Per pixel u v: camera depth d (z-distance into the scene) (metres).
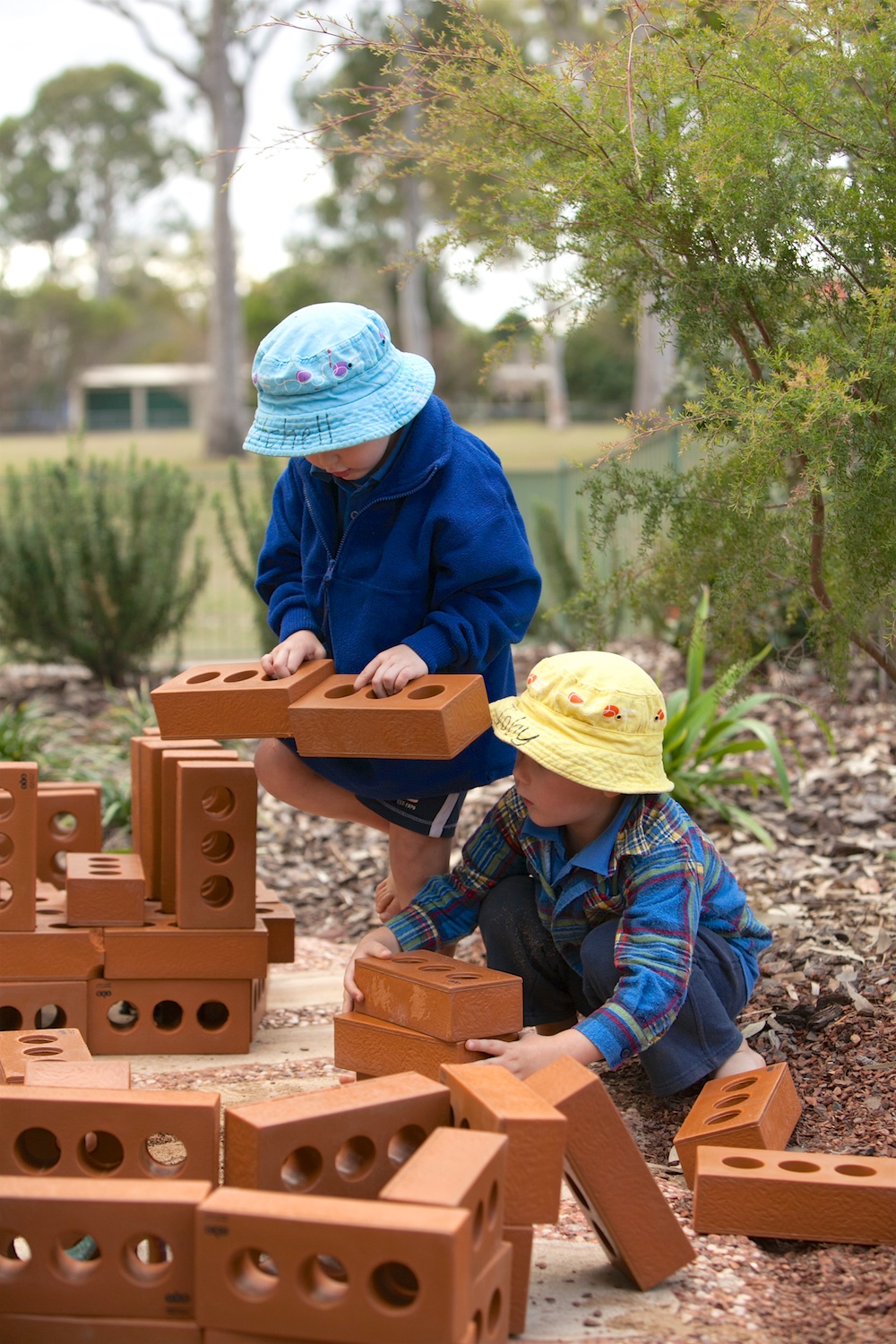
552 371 44.34
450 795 2.80
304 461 2.72
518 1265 1.65
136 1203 1.51
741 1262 1.92
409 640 2.46
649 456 7.46
